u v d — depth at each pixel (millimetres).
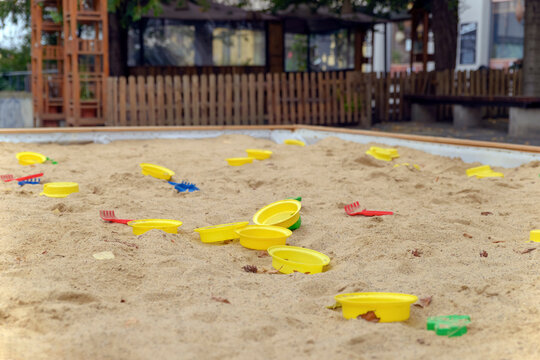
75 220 4566
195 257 3916
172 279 3408
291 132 11219
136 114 13164
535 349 2430
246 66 18688
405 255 3906
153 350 2441
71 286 3164
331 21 19328
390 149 8188
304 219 5035
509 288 3199
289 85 14727
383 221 4812
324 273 3598
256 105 15008
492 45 23969
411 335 2666
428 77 16875
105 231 4305
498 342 2539
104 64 12586
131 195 5832
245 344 2541
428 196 5898
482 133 13406
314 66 19406
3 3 16766
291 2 17562
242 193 6098
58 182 6359
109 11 14633
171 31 17844
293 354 2459
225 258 3961
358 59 19938
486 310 2947
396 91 16672
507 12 23312
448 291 3242
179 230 4629
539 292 3105
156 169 6863
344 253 4059
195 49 18156
